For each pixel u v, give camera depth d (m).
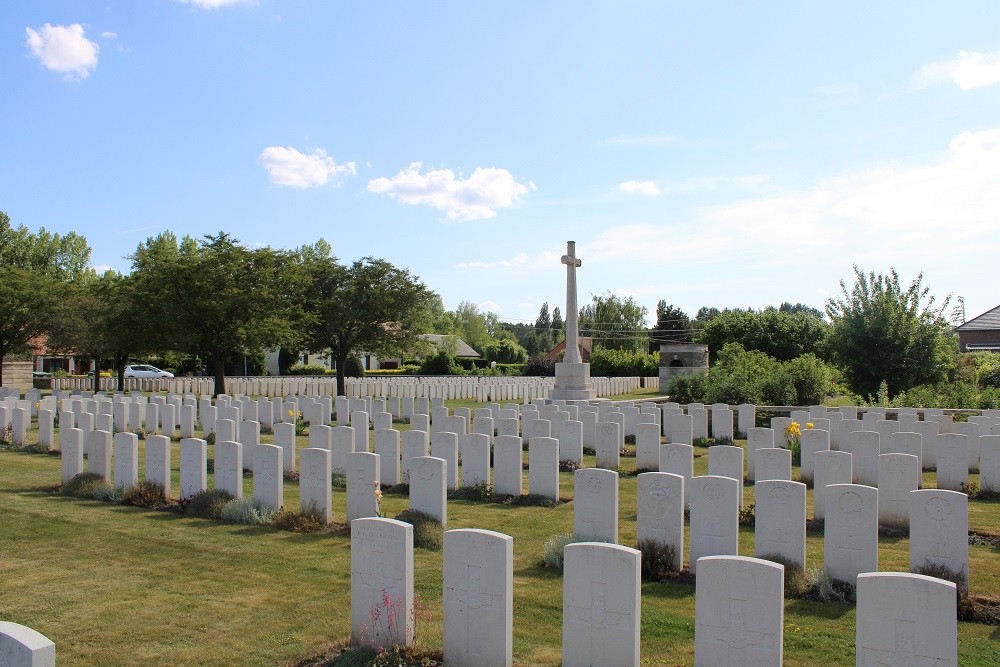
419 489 10.64
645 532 8.91
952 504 7.74
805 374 28.27
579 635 5.70
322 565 8.91
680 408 22.42
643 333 86.12
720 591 5.38
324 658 6.28
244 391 41.94
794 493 8.24
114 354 36.50
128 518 11.34
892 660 4.94
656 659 6.24
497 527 11.02
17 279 36.69
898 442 14.74
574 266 29.42
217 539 10.11
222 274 34.03
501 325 131.00
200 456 12.13
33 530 10.59
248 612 7.38
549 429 16.86
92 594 7.91
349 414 25.61
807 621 7.09
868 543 7.83
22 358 47.62
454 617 6.04
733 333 47.53
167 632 6.89
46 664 4.06
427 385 42.16
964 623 7.09
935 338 29.00
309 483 11.11
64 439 13.68
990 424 18.16
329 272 40.09
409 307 40.31
